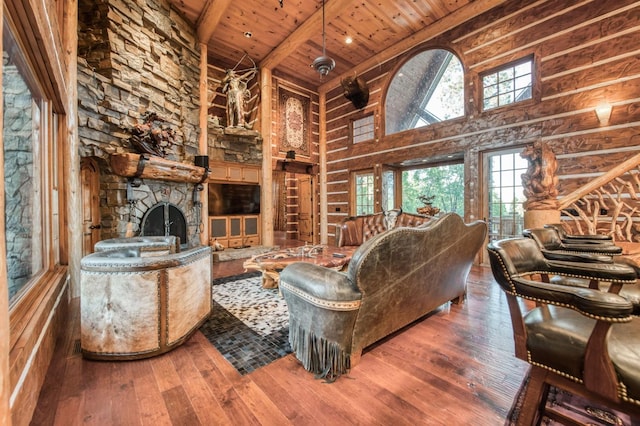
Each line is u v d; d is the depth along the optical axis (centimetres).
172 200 455
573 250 192
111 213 371
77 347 201
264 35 536
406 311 202
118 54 370
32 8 132
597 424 127
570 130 366
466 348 198
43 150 228
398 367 175
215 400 147
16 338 128
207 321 247
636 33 322
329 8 449
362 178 668
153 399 147
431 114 546
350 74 661
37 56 174
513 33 416
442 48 502
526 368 174
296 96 705
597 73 347
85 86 332
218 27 514
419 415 135
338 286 161
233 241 600
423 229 186
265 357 190
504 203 443
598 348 92
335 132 718
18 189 185
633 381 86
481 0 439
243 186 616
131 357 182
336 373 163
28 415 127
